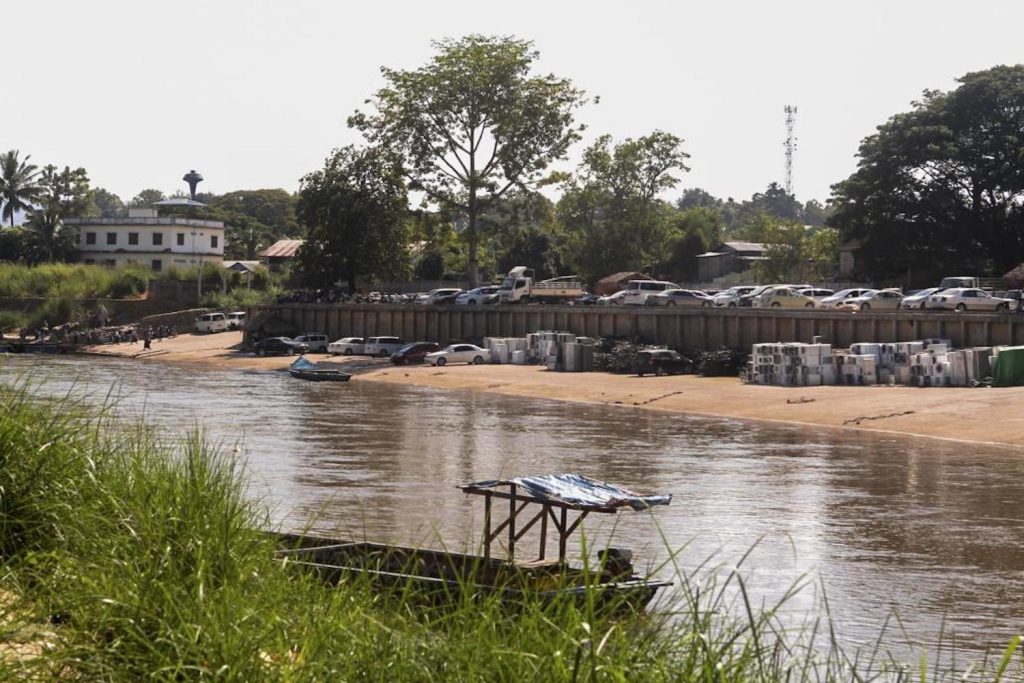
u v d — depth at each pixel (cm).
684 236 16750
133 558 1105
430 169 12269
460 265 16050
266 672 911
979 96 10944
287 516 3078
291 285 15600
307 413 6588
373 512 3278
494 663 905
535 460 4628
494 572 1856
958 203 10969
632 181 16350
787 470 4406
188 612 968
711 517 3369
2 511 1338
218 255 17775
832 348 8619
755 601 2350
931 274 11381
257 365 11388
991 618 2292
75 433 1523
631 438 5506
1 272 15662
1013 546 3017
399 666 916
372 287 15625
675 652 939
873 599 2434
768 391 7481
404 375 9925
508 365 10419
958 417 5897
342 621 991
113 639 1009
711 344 9544
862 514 3459
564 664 877
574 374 9375
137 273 15600
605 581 1981
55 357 12356
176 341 13725
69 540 1260
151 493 1281
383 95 12319
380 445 5069
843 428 5991
